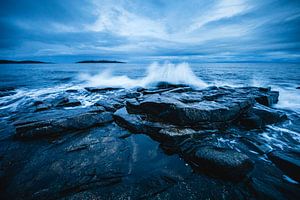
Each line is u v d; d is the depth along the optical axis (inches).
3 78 1037.2
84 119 244.1
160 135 206.7
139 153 179.6
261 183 133.3
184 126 228.4
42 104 368.5
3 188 127.1
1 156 168.2
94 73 1469.0
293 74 1400.1
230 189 126.9
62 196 120.3
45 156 169.5
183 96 352.2
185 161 165.6
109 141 203.0
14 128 239.8
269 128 256.4
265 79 1007.6
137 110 297.4
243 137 223.9
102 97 485.1
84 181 134.5
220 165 141.3
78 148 185.8
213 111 244.7
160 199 117.6
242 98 331.6
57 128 220.5
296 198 120.2
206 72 1594.5
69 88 652.7
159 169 152.3
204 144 196.5
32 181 134.0
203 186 129.5
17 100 435.5
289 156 170.6
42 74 1380.4
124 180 136.9
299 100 468.1
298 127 260.7
